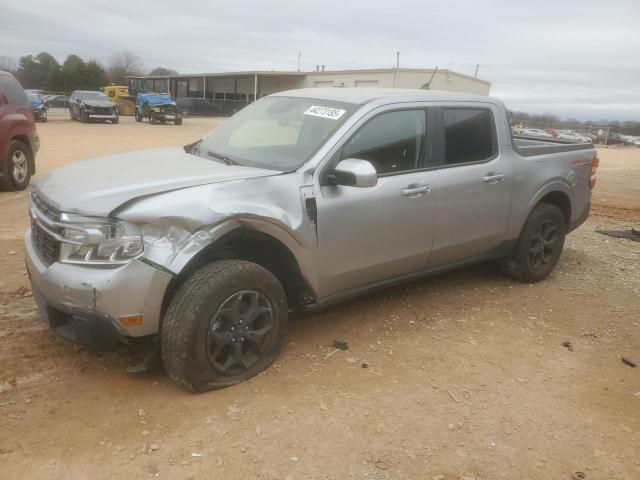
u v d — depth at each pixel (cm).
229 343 340
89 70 7425
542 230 556
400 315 471
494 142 494
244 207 334
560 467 295
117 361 369
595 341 447
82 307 309
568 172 564
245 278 336
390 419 324
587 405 355
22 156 927
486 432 319
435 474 283
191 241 320
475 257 506
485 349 420
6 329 404
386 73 3900
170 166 382
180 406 323
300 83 4922
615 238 790
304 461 285
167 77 6450
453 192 452
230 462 281
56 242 322
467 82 4034
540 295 539
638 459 306
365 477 277
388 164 415
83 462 276
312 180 371
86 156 1526
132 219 306
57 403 321
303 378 361
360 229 394
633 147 4384
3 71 920
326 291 397
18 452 280
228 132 464
